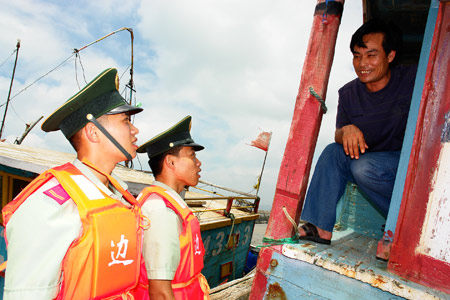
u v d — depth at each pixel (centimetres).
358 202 331
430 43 171
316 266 185
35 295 97
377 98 240
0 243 469
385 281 160
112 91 139
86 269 112
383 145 246
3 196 482
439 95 165
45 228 103
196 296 189
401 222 168
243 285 399
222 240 766
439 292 150
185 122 210
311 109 209
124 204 145
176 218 177
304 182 209
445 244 154
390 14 311
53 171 119
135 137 149
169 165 205
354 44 231
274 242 207
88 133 132
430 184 163
